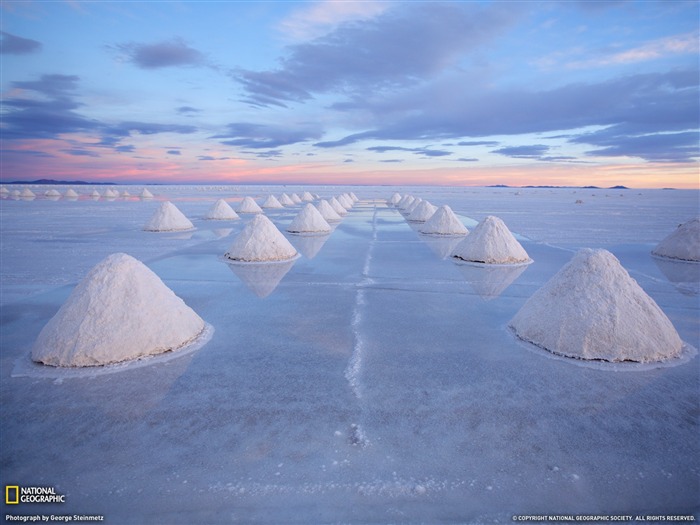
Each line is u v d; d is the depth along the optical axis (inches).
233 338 190.2
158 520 88.4
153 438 116.0
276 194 2128.4
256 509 91.3
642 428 121.0
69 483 99.2
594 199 1857.8
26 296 257.1
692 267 364.8
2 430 119.4
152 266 349.7
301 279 307.3
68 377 151.4
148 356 168.4
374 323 211.6
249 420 124.6
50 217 786.8
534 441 114.7
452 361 166.4
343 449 111.3
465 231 571.8
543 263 372.2
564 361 166.7
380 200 1669.5
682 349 178.2
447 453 109.8
